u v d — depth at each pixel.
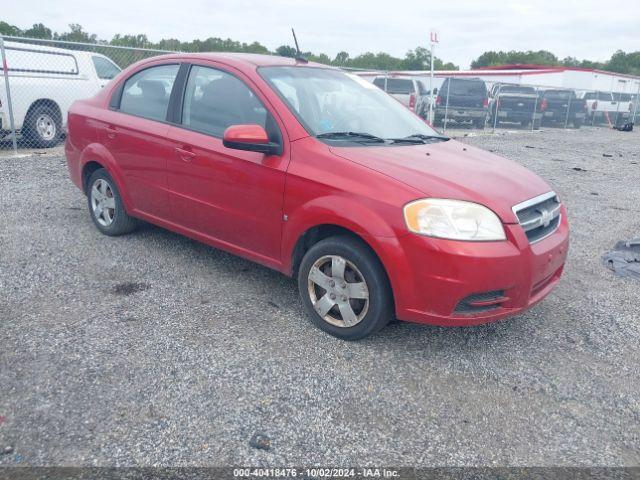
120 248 4.91
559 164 11.98
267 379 3.04
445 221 3.10
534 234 3.47
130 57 12.19
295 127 3.68
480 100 19.25
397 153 3.67
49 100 10.38
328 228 3.53
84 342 3.29
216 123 4.09
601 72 31.91
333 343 3.47
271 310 3.88
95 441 2.49
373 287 3.28
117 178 4.80
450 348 3.53
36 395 2.77
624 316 4.17
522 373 3.29
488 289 3.13
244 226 3.92
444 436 2.69
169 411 2.72
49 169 8.14
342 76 4.66
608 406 3.02
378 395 2.97
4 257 4.52
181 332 3.49
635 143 19.14
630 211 7.73
